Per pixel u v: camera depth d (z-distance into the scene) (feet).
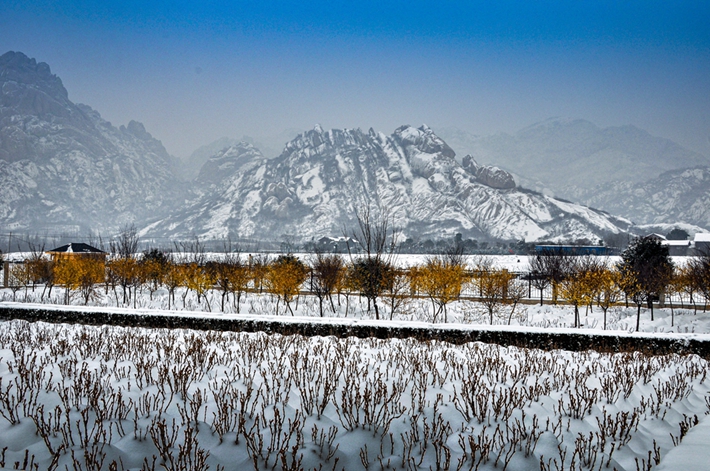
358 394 23.41
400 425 22.02
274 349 34.71
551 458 20.34
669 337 46.52
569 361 37.73
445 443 20.99
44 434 18.58
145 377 27.53
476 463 19.43
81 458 17.75
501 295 98.12
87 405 22.34
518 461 19.83
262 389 25.81
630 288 85.56
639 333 48.91
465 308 103.14
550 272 122.62
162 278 121.49
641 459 21.13
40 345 37.01
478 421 23.15
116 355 32.07
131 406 22.80
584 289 87.25
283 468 17.46
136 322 58.80
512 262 235.20
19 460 17.53
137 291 124.67
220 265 105.09
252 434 19.25
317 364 31.22
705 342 45.52
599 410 25.99
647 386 31.24
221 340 41.39
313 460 18.76
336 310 96.63
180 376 25.26
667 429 24.88
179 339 42.32
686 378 34.14
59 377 27.53
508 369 32.71
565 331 49.03
